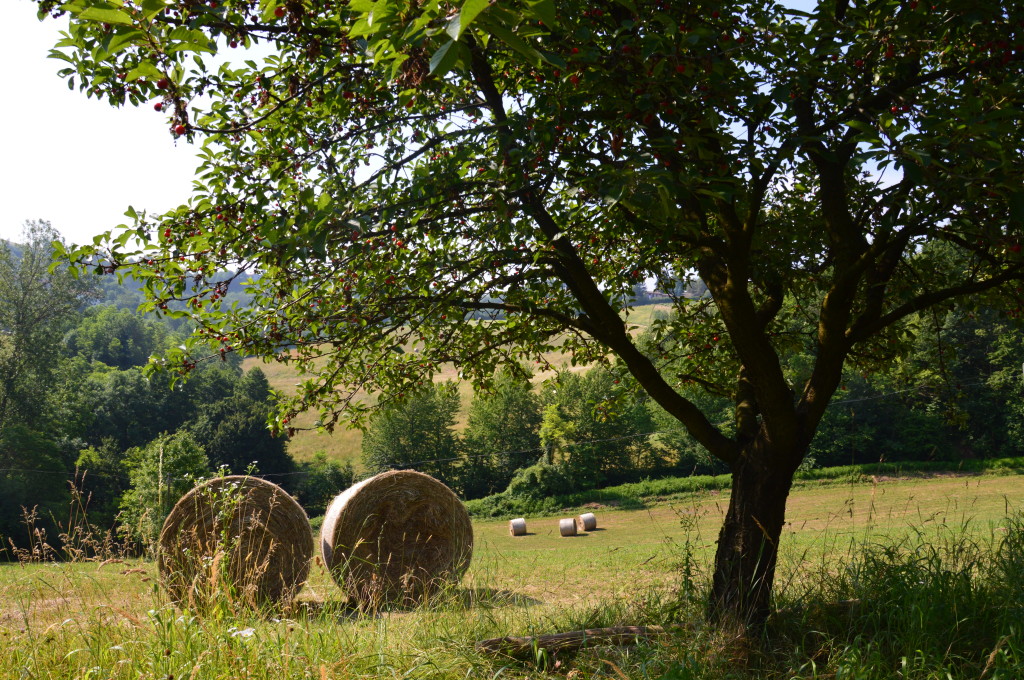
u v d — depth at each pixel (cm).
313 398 727
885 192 595
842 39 513
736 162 525
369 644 435
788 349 867
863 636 462
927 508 2272
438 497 1109
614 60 452
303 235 440
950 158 407
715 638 455
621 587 972
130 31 310
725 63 468
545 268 625
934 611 459
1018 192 402
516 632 517
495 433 5778
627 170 410
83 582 464
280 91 616
